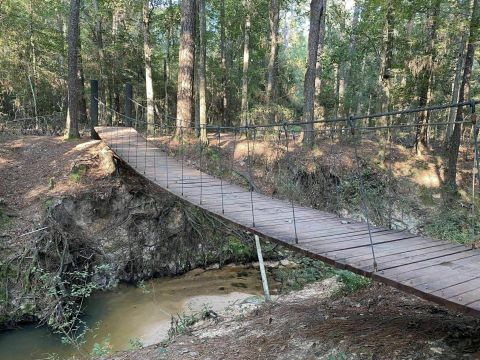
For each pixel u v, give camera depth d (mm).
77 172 8758
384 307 3959
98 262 7789
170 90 22328
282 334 3766
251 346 3664
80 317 6582
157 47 22406
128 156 8914
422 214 10836
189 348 3928
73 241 7574
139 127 15234
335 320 3848
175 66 21953
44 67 16578
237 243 9422
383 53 12281
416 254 3189
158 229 8695
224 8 18516
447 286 2459
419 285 2477
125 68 18562
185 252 8898
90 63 17047
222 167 10945
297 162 11492
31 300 6246
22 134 12344
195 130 11531
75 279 7207
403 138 16141
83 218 8094
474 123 2447
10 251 6695
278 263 9430
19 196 8070
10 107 19531
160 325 6332
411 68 12273
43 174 8852
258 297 6164
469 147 15812
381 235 3840
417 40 12789
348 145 13258
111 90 18391
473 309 2100
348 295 4605
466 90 11664
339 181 11484
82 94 16375
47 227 7211
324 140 13750
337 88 19953
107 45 18547
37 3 15727
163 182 6949
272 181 11094
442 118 18344
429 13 12094
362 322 3664
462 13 10938
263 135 12656
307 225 4258
